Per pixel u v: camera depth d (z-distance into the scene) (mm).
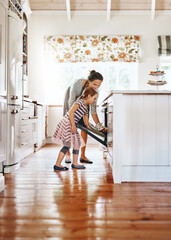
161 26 5680
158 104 2359
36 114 4375
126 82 5824
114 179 2312
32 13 5676
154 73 2785
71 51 5684
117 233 1289
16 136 2885
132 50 5645
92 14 5688
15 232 1297
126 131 2355
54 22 5742
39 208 1645
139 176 2373
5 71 2646
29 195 1928
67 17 5695
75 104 2838
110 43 5664
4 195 1927
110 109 2654
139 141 2359
